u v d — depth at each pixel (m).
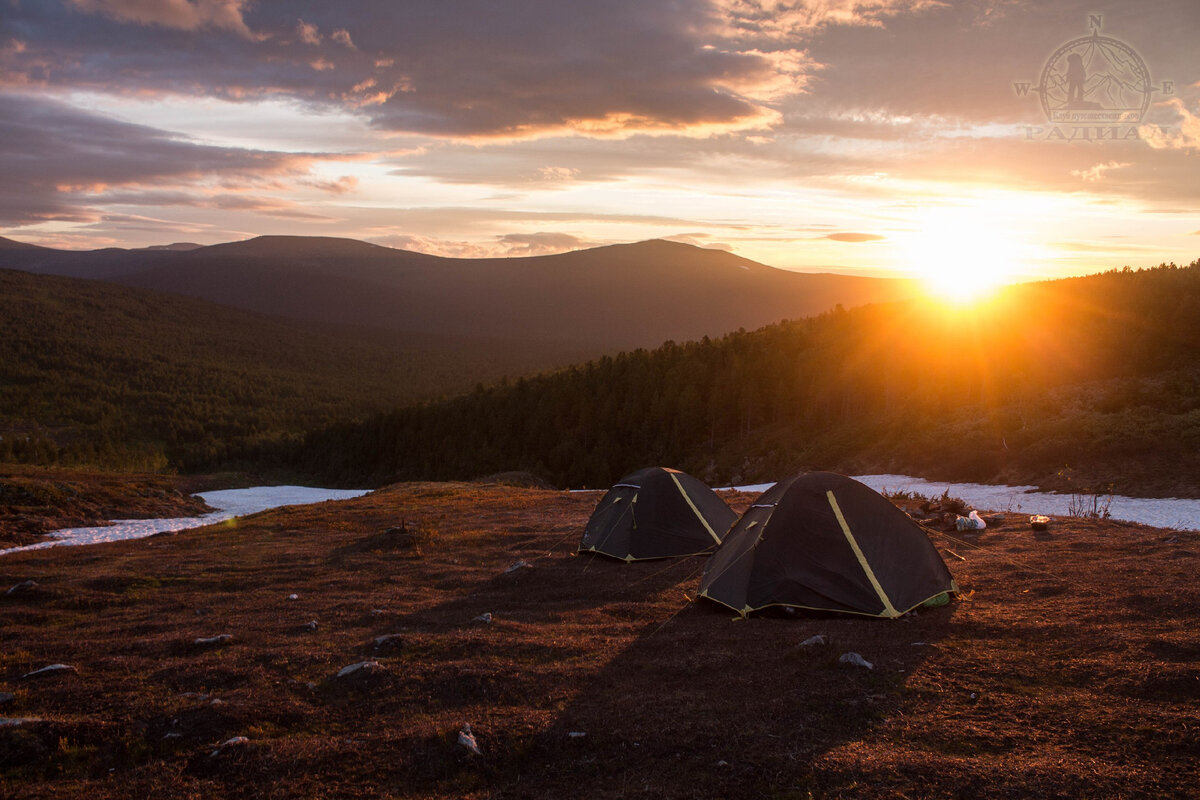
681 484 12.86
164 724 5.65
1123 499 25.69
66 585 11.56
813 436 55.19
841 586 8.15
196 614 9.70
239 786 4.72
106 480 38.00
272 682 6.61
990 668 6.12
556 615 8.87
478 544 14.53
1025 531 12.53
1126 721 4.92
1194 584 8.01
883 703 5.47
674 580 10.53
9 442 93.25
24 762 5.12
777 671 6.29
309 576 12.05
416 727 5.45
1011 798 4.10
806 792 4.30
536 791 4.57
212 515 32.44
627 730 5.23
